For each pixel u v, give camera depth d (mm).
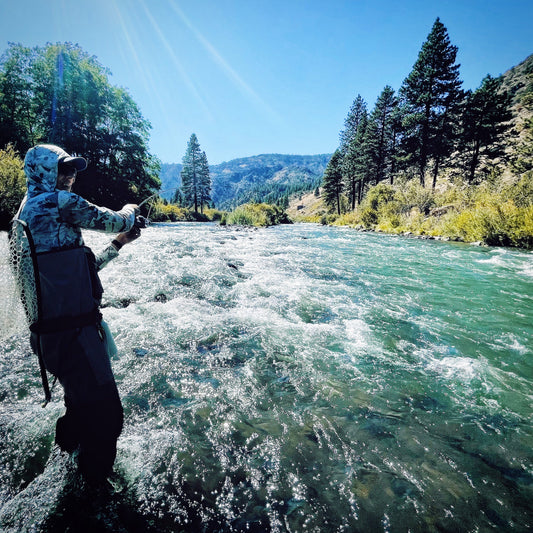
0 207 10930
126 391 2418
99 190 27625
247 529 1424
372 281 6484
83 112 27500
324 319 4199
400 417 2254
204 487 1633
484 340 3645
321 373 2816
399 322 4164
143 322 3699
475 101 36469
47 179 1535
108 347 1750
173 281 5523
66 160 1580
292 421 2170
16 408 2148
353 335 3691
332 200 63250
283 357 3094
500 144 37125
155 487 1620
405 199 24047
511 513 1549
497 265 8508
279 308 4539
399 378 2773
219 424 2105
